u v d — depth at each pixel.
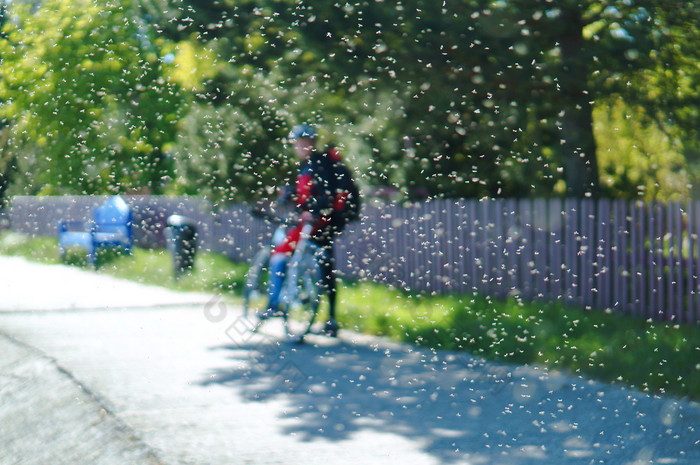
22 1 30.23
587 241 12.71
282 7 13.46
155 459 5.10
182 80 16.19
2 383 7.85
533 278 13.72
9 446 6.09
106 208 24.73
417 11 12.84
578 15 13.52
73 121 28.12
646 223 11.81
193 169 16.56
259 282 10.38
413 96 13.08
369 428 5.80
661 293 11.51
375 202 15.95
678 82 14.64
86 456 5.52
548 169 14.46
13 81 29.91
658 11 14.02
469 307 11.69
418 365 8.05
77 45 27.45
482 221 14.57
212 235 21.81
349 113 13.56
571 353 8.07
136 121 25.36
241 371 7.87
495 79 12.97
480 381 7.22
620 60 13.65
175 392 6.94
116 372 7.79
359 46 13.16
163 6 15.09
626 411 6.12
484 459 5.09
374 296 13.01
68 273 20.03
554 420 5.93
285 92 13.68
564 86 13.13
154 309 12.77
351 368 7.98
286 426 5.88
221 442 5.46
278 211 13.61
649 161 14.94
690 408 6.20
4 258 26.44
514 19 12.87
